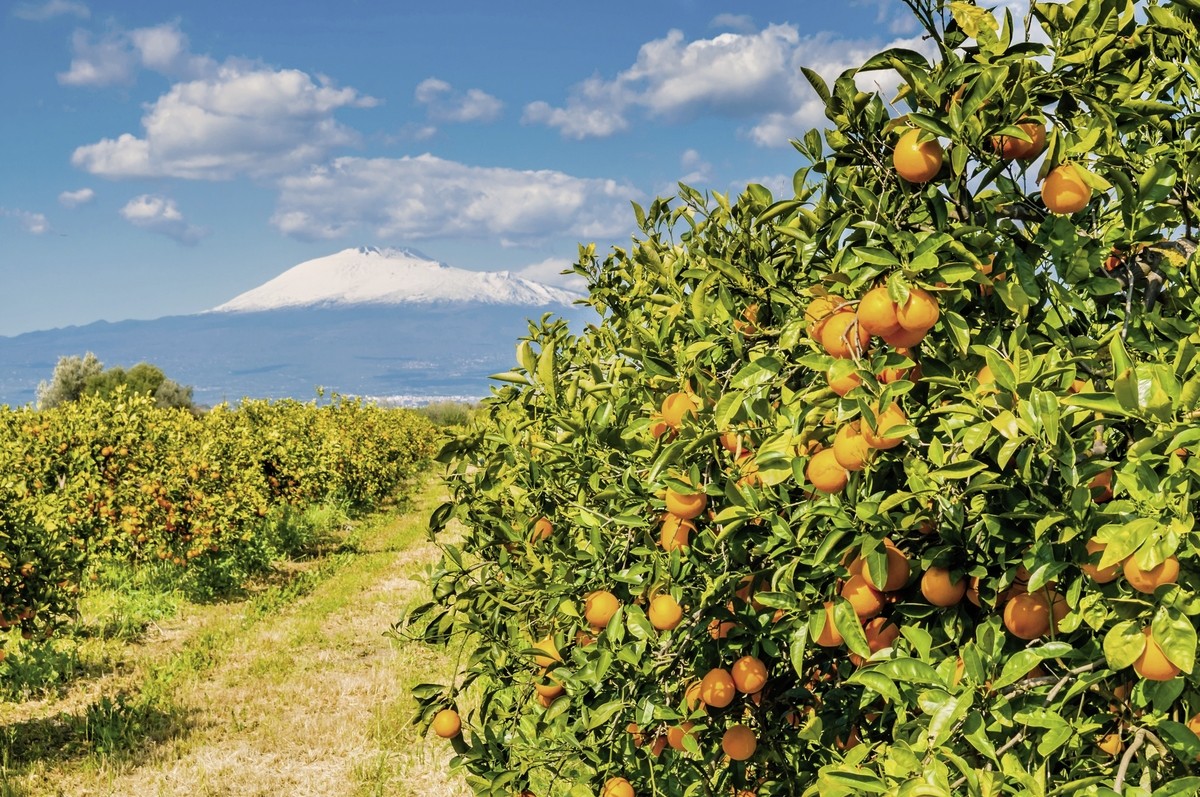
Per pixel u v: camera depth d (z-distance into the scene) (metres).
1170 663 1.37
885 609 1.91
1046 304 1.82
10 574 6.05
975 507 1.71
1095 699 1.70
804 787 2.50
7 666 7.45
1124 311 1.95
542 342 4.00
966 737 1.47
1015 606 1.64
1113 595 1.51
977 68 1.57
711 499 2.22
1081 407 1.39
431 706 3.15
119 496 11.02
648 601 2.57
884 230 1.61
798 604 1.94
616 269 4.28
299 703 7.32
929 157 1.64
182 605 10.23
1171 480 1.33
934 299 1.58
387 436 23.28
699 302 2.48
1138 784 1.55
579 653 2.59
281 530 14.17
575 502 3.02
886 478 1.78
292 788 5.77
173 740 6.50
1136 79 1.91
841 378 1.63
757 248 2.70
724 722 2.55
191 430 14.94
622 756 2.71
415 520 18.72
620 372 2.93
